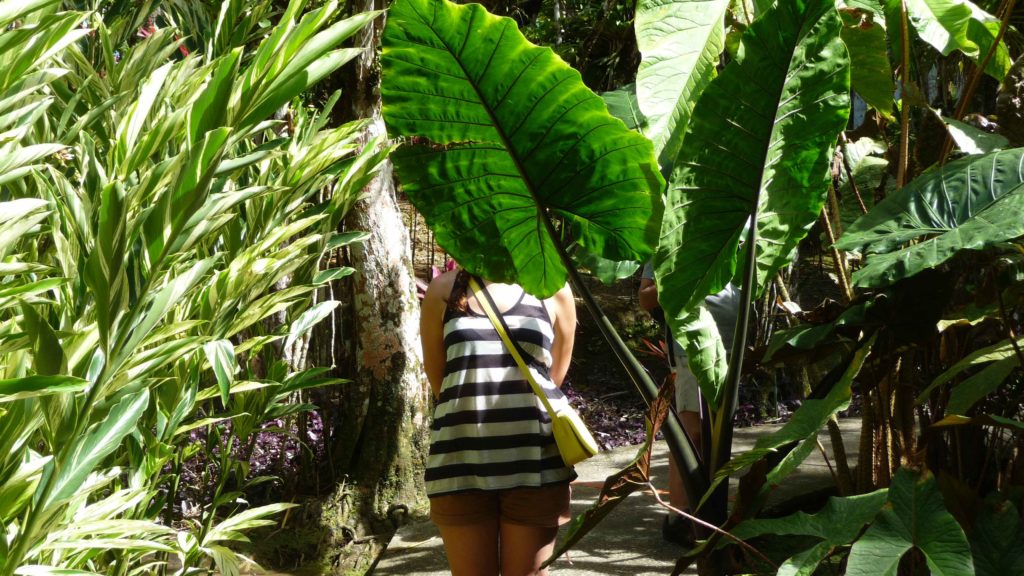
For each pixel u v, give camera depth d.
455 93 1.72
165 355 1.71
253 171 2.93
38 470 1.55
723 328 3.32
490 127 1.77
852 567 1.49
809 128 1.70
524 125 1.75
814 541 1.85
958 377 2.15
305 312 2.69
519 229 1.98
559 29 7.73
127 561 2.17
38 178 1.59
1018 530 1.61
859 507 1.66
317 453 5.07
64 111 2.09
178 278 1.64
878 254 1.63
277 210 2.48
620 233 1.89
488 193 1.91
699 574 1.92
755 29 1.61
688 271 1.82
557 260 2.04
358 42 4.65
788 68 1.65
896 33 2.55
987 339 2.19
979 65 2.37
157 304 1.62
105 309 1.49
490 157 1.84
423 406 4.88
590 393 6.90
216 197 1.68
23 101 1.85
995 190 1.62
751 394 6.29
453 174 1.88
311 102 4.91
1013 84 2.01
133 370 1.67
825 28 1.62
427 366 2.70
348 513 4.62
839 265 2.19
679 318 1.87
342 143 2.56
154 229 1.52
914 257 1.51
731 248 1.81
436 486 2.53
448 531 2.55
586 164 1.79
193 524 2.79
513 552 2.54
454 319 2.57
